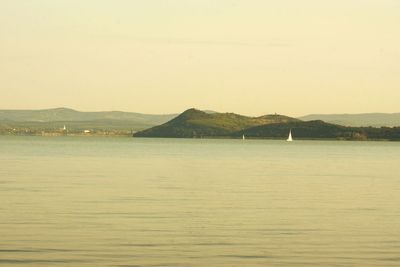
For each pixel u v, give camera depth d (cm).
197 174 7988
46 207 4338
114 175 7562
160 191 5584
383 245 3098
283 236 3319
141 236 3269
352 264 2720
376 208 4512
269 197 5206
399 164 11444
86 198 4928
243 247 3034
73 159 11650
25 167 8988
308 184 6594
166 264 2697
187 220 3828
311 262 2756
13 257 2770
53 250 2909
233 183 6612
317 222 3800
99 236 3250
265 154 15925
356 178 7600
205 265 2691
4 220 3731
